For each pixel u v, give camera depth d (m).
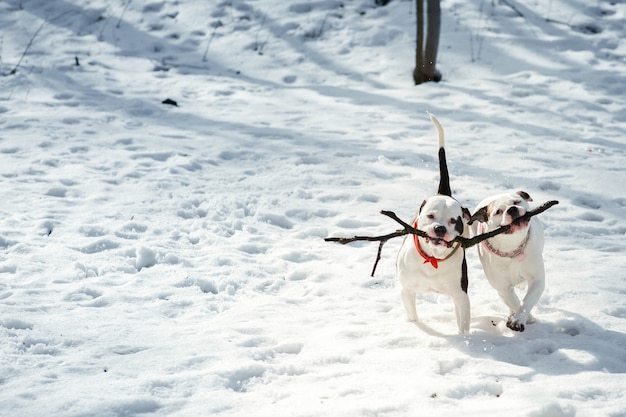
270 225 7.26
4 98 11.93
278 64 14.55
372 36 15.21
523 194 4.84
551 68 13.69
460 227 4.61
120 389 3.90
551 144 10.18
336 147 9.88
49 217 7.08
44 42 15.34
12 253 6.17
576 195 8.20
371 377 4.14
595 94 12.51
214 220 7.32
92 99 12.05
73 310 5.08
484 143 10.21
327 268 6.18
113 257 6.21
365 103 12.38
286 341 4.65
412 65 14.09
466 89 12.95
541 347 4.55
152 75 13.80
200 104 12.18
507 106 12.03
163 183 8.23
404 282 4.90
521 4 16.09
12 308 5.01
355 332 4.82
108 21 16.31
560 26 15.23
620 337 4.69
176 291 5.56
